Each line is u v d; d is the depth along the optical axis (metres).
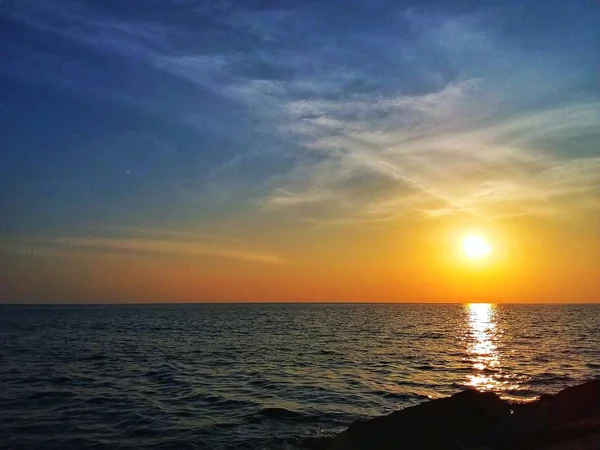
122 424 18.11
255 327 88.00
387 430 12.78
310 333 71.81
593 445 9.61
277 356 40.47
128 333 70.56
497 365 34.81
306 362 36.44
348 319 124.75
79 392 23.97
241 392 24.19
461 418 12.88
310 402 21.97
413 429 12.68
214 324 98.81
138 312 183.50
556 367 33.72
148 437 16.59
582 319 122.12
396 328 84.94
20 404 21.22
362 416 19.56
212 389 24.98
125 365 34.34
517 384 26.94
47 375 29.39
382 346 50.06
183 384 26.45
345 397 23.09
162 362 36.22
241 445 15.80
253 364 35.19
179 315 152.88
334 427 18.00
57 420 18.56
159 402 21.78
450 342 55.06
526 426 11.73
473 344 52.38
